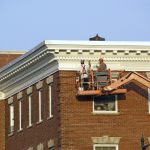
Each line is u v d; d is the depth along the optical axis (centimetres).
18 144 8588
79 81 7700
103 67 7694
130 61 7838
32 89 8300
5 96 8906
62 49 7669
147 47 7781
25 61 8138
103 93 7662
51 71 7894
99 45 7706
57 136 7769
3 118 8894
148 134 7775
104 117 7756
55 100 7819
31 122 8344
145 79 7744
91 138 7712
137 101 7812
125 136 7750
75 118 7725
